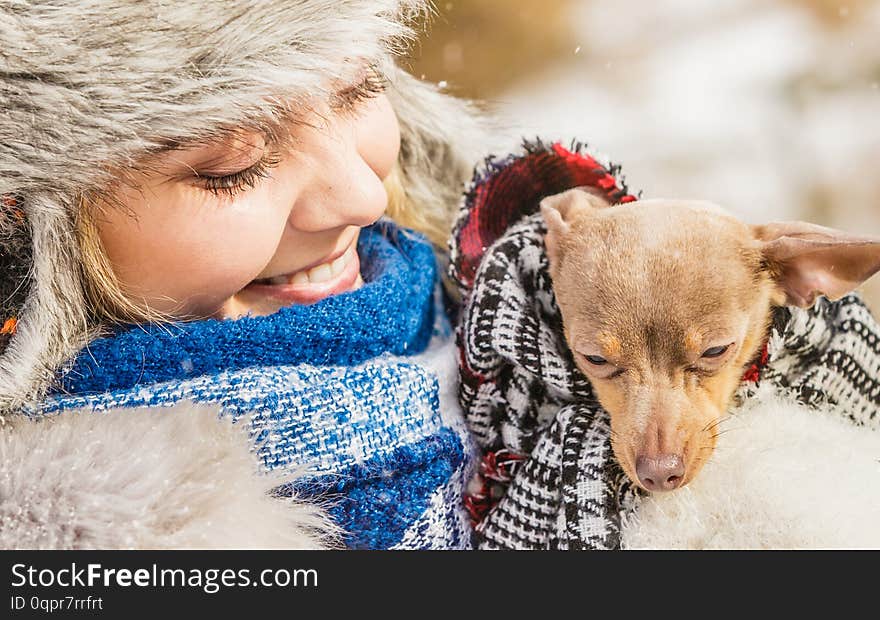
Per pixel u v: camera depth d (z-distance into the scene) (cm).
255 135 223
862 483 238
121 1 199
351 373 253
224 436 220
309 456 242
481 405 276
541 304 281
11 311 225
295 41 215
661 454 241
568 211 287
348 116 249
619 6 796
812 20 739
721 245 264
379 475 250
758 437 254
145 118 204
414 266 294
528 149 295
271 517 221
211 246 229
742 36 743
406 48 258
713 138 660
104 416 216
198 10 204
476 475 281
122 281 235
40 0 195
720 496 239
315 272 275
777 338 267
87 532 194
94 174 208
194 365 244
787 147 648
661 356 256
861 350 273
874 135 647
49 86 198
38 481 198
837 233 264
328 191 243
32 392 224
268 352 250
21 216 218
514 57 757
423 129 318
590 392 276
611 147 655
